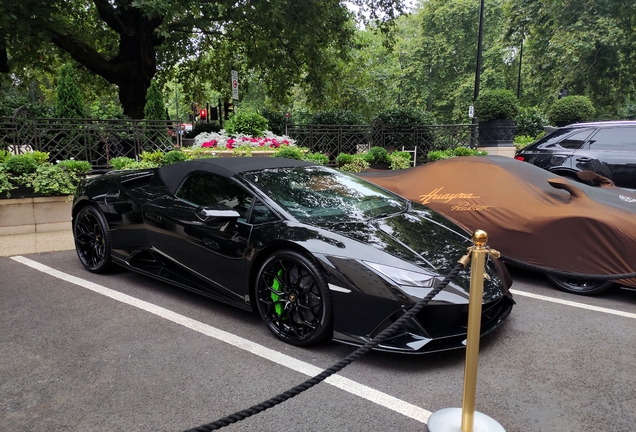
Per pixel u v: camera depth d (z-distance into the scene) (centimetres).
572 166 808
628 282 402
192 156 852
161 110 1145
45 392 262
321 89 1744
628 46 1981
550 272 357
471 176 518
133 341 326
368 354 312
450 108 4050
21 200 632
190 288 388
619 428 233
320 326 304
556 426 235
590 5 1986
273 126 1444
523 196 473
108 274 476
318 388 268
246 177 385
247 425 232
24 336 332
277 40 1545
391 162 1044
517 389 269
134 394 260
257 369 289
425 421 238
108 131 842
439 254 321
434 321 291
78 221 486
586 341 333
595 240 418
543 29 2184
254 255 336
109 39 1791
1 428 230
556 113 1647
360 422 236
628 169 751
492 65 3738
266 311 337
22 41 1141
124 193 448
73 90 990
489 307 323
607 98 2166
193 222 381
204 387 268
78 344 321
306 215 350
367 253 304
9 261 517
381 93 3169
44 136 778
